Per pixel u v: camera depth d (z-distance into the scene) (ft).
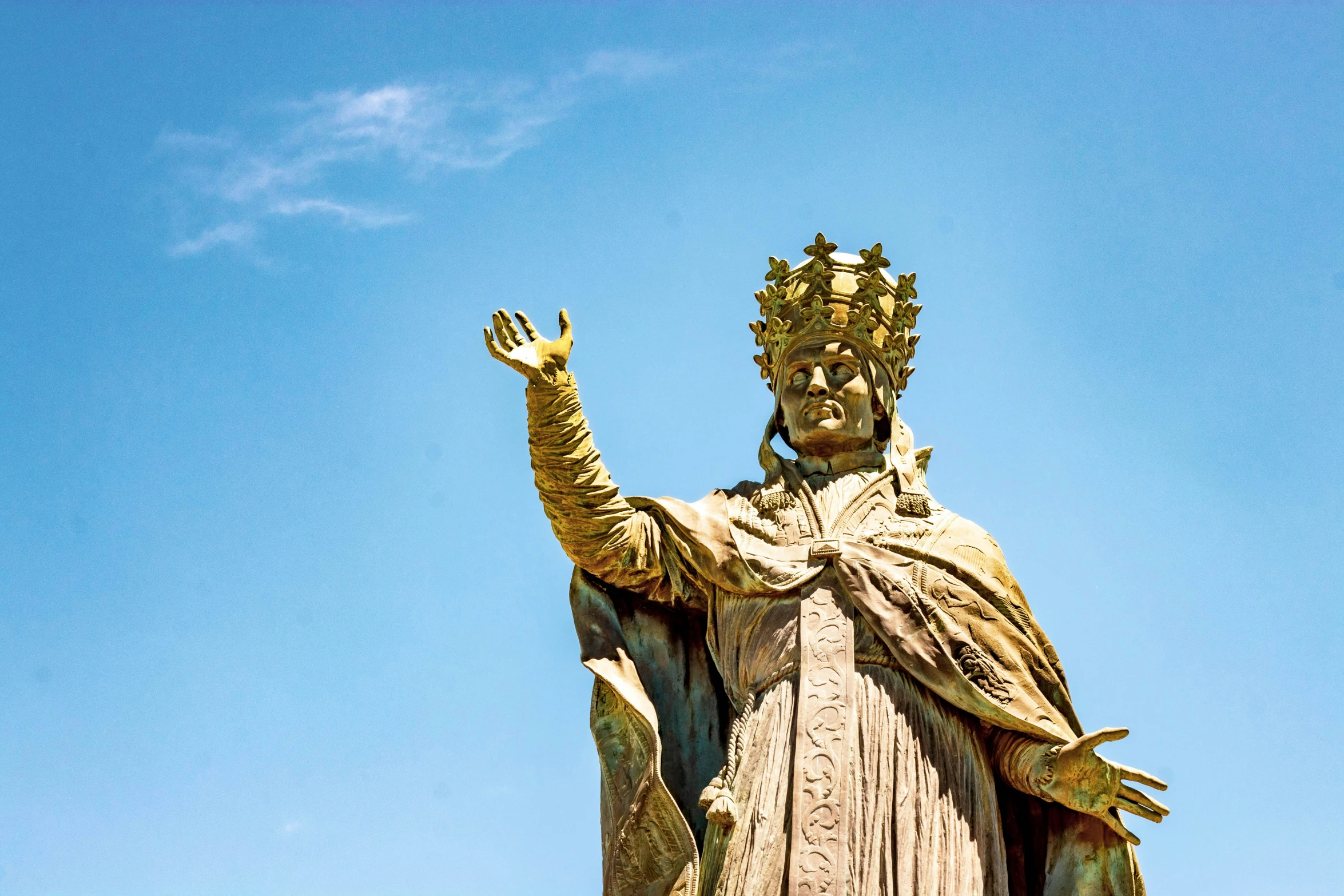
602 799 37.14
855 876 34.09
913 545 37.27
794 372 39.47
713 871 35.19
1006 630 36.86
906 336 40.04
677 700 38.22
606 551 37.63
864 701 35.65
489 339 36.68
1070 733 36.60
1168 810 35.29
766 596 37.19
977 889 34.73
